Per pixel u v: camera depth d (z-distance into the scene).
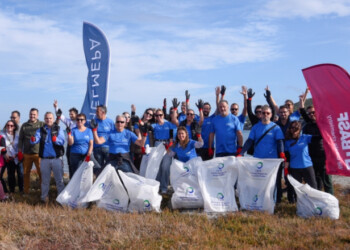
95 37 11.71
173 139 9.83
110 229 6.70
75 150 9.32
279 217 7.90
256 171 8.38
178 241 6.19
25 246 6.01
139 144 9.21
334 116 8.29
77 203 8.40
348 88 8.14
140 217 7.43
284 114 9.26
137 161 11.22
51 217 7.20
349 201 9.55
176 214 7.88
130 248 5.88
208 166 8.62
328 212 7.65
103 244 6.08
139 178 8.48
